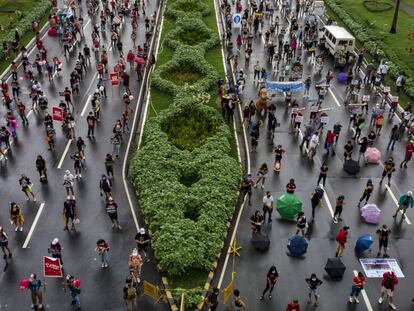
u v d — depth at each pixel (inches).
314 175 1328.7
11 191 1246.3
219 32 2246.6
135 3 2436.0
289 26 2352.4
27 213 1168.8
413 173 1347.2
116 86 1771.7
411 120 1488.7
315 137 1369.3
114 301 943.7
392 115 1605.6
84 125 1542.8
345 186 1285.7
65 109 1508.4
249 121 1531.7
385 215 1186.6
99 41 2100.1
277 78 1855.3
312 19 2287.2
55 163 1355.8
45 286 973.2
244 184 1185.4
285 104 1680.6
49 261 935.7
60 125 1536.7
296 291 974.4
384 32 2258.9
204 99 1587.1
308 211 1188.5
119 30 2290.8
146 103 1638.8
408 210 1205.1
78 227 1125.7
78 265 1023.0
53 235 1103.0
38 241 1085.8
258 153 1416.1
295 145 1459.2
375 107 1568.7
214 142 1363.2
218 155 1300.4
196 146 1362.0
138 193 1211.2
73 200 1114.7
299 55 2049.7
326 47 2062.0
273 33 2204.7
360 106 1609.3
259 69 1796.3
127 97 1558.8
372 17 2469.2
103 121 1562.5
